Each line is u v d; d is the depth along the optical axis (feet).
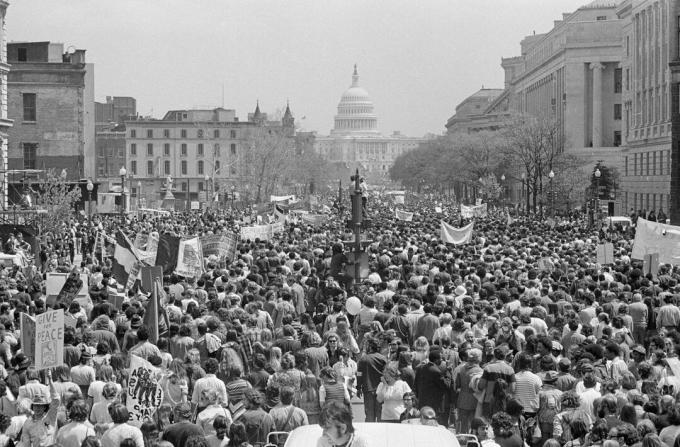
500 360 75.41
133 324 89.04
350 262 139.44
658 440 54.85
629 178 460.14
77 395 66.18
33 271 155.53
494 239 207.72
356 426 51.62
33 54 494.59
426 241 199.72
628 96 475.31
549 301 107.55
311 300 124.88
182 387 70.85
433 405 78.84
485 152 571.28
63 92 463.83
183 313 99.71
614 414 64.90
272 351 81.15
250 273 123.95
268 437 59.82
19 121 460.14
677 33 398.62
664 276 131.23
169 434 60.13
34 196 333.83
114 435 58.95
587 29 606.14
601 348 80.84
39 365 73.61
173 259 129.90
